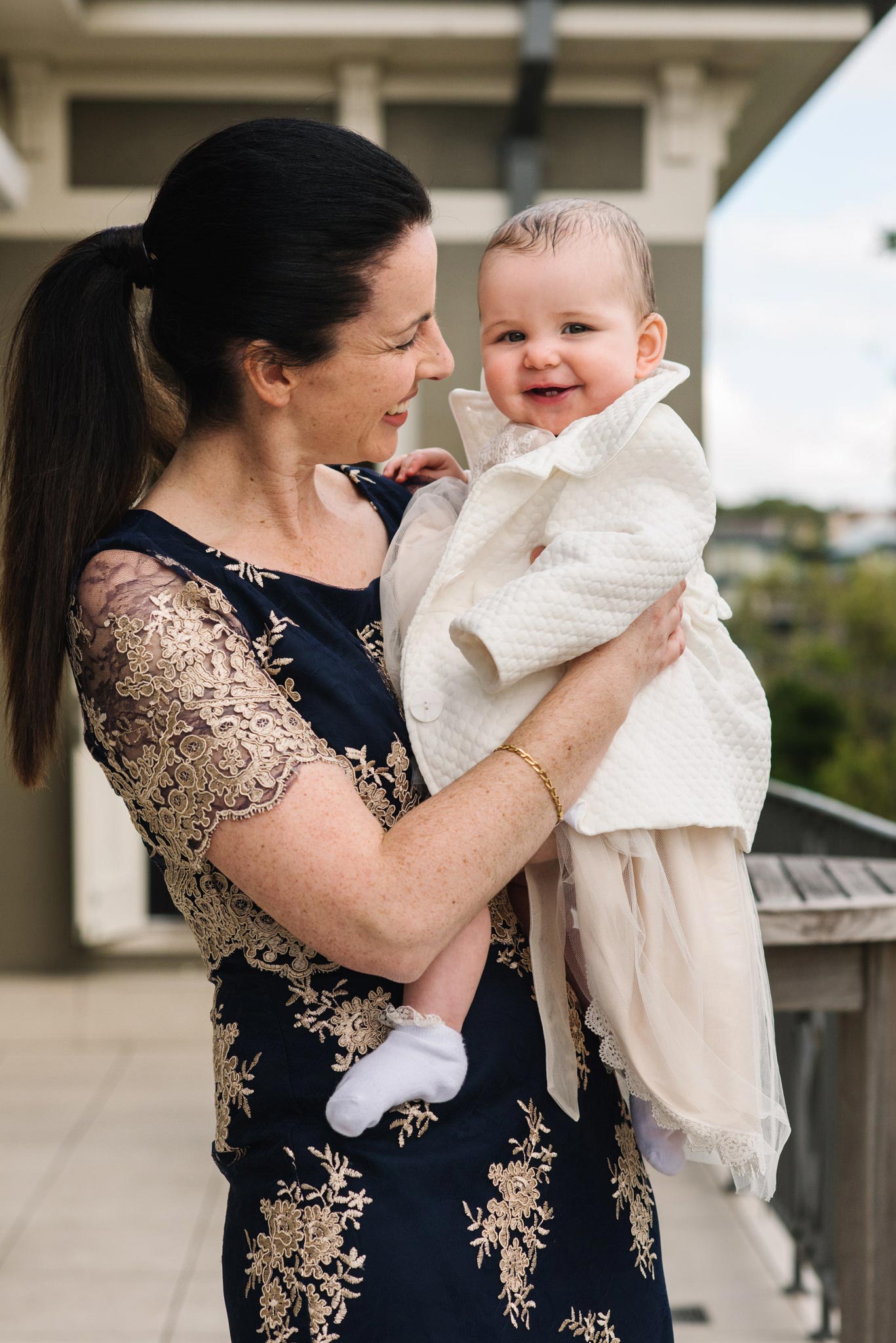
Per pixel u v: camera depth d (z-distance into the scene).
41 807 5.29
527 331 1.56
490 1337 1.23
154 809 1.19
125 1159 4.03
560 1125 1.33
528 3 4.87
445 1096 1.24
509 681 1.25
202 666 1.19
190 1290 3.21
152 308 1.34
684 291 5.36
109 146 5.25
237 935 1.28
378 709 1.33
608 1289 1.33
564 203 1.60
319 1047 1.26
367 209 1.23
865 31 4.98
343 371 1.27
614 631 1.28
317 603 1.35
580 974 1.41
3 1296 3.17
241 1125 1.28
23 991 5.27
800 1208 3.12
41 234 5.22
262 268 1.22
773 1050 1.44
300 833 1.15
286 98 5.30
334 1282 1.20
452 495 1.58
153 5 4.91
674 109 5.25
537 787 1.22
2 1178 3.88
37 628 1.33
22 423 1.35
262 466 1.35
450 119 5.32
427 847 1.17
